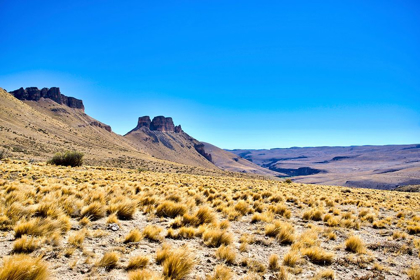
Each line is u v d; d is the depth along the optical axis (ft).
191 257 16.01
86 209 25.76
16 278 11.77
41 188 36.99
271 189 68.33
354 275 17.06
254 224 29.89
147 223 26.40
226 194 50.34
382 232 29.84
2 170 61.26
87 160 257.75
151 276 13.35
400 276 17.30
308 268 17.61
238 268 16.75
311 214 35.86
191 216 27.22
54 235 17.84
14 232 18.92
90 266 14.75
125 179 69.10
